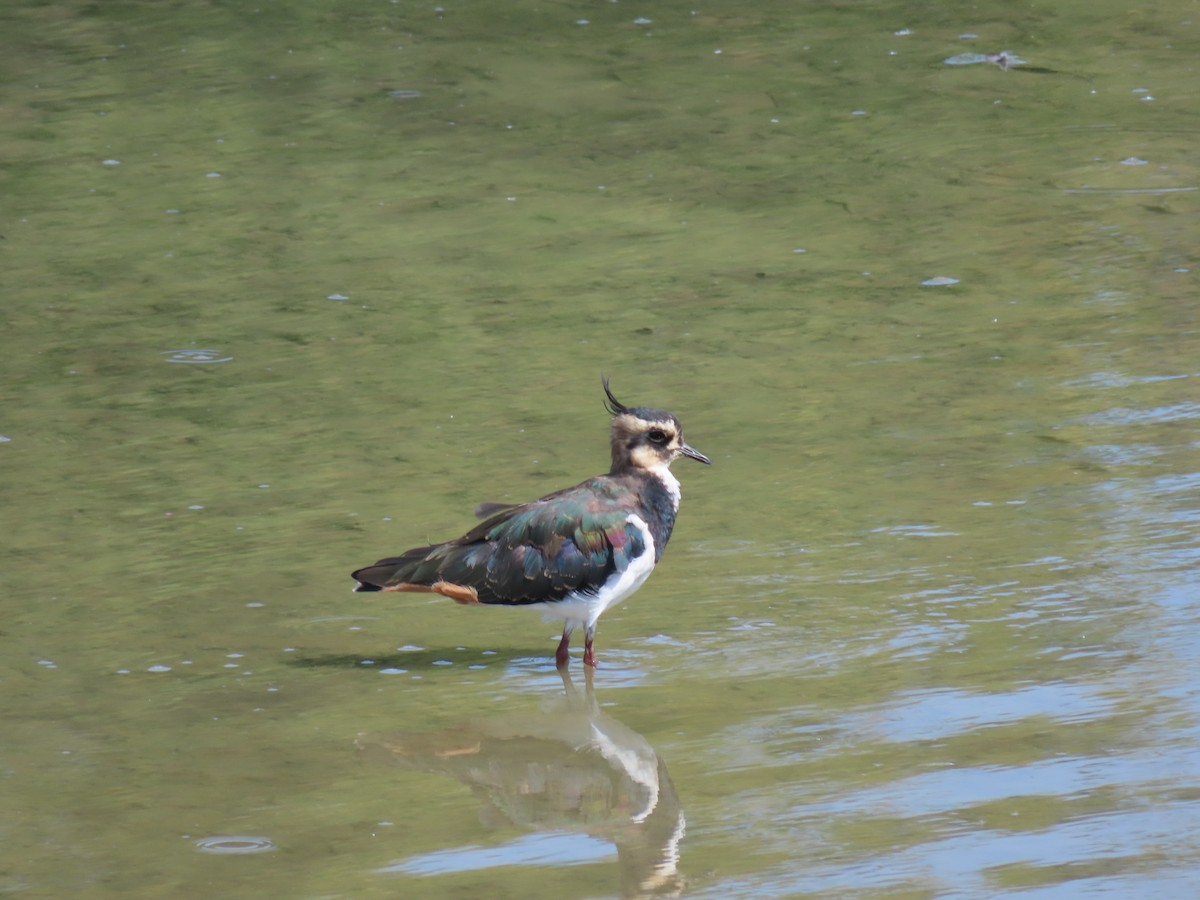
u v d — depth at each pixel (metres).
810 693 11.05
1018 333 17.50
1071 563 12.71
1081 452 14.71
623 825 9.51
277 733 10.86
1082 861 8.77
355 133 25.02
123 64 28.44
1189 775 9.62
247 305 19.22
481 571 11.83
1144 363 16.53
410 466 15.13
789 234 20.70
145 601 12.84
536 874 9.02
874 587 12.56
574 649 12.03
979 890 8.55
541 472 14.84
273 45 29.23
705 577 12.92
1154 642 11.41
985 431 15.30
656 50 28.38
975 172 22.44
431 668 11.80
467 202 22.23
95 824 9.74
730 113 25.23
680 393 16.48
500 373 17.19
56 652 12.06
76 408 16.66
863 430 15.48
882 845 9.07
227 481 14.95
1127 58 26.95
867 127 24.39
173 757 10.56
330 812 9.83
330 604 12.78
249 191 22.89
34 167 24.00
